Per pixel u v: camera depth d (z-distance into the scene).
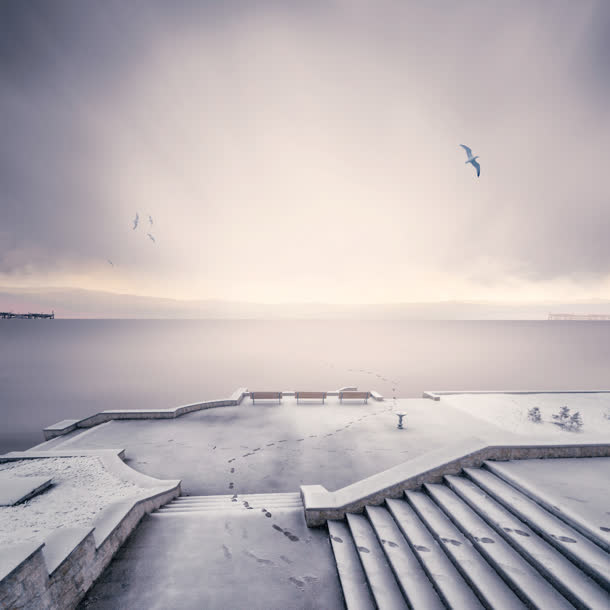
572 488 4.87
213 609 4.12
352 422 13.97
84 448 11.43
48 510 6.65
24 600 3.20
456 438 12.20
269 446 11.52
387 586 4.12
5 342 153.00
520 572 3.64
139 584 4.51
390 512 5.51
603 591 3.19
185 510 7.04
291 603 4.24
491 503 4.88
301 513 6.34
